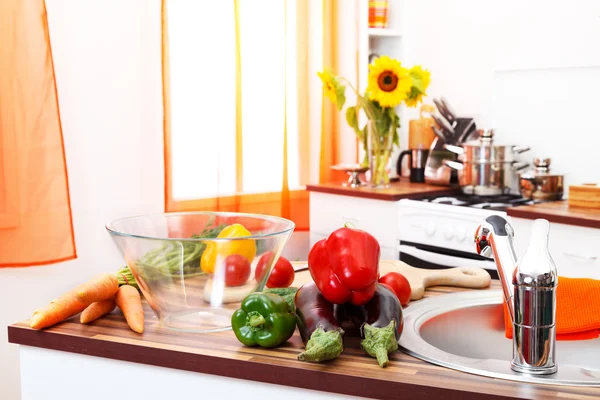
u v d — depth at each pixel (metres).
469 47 3.61
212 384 1.12
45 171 2.80
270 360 1.09
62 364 1.22
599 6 3.10
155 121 3.30
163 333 1.23
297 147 3.70
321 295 1.19
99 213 3.15
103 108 3.13
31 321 1.24
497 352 1.40
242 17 3.41
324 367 1.06
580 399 0.95
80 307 1.28
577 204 2.84
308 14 3.66
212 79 3.35
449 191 3.42
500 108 3.51
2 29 2.71
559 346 1.34
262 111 3.52
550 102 3.32
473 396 0.97
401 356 1.13
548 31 3.29
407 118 3.91
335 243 1.15
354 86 3.83
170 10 3.22
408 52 3.88
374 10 3.82
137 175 3.27
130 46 3.20
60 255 2.84
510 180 3.37
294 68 3.65
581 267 2.60
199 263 1.21
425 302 1.45
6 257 2.76
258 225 1.40
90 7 3.06
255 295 1.15
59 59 2.98
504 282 1.08
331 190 3.43
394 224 3.21
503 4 3.45
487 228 1.12
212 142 3.37
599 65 3.12
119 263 3.24
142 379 1.17
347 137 3.87
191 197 3.33
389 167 3.48
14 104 2.73
